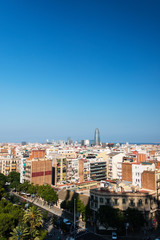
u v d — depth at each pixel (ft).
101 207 325.21
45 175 576.20
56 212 428.56
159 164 493.77
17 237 236.84
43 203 483.51
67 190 469.98
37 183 558.56
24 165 594.24
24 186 519.19
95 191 351.25
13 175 627.87
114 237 297.33
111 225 310.45
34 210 282.56
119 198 333.01
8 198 507.71
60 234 327.06
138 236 315.78
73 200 383.65
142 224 312.50
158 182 369.50
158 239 291.58
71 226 347.56
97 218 327.06
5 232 257.14
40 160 573.74
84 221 383.04
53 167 627.46
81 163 648.79
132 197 333.01
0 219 258.57
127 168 492.13
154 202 351.25
